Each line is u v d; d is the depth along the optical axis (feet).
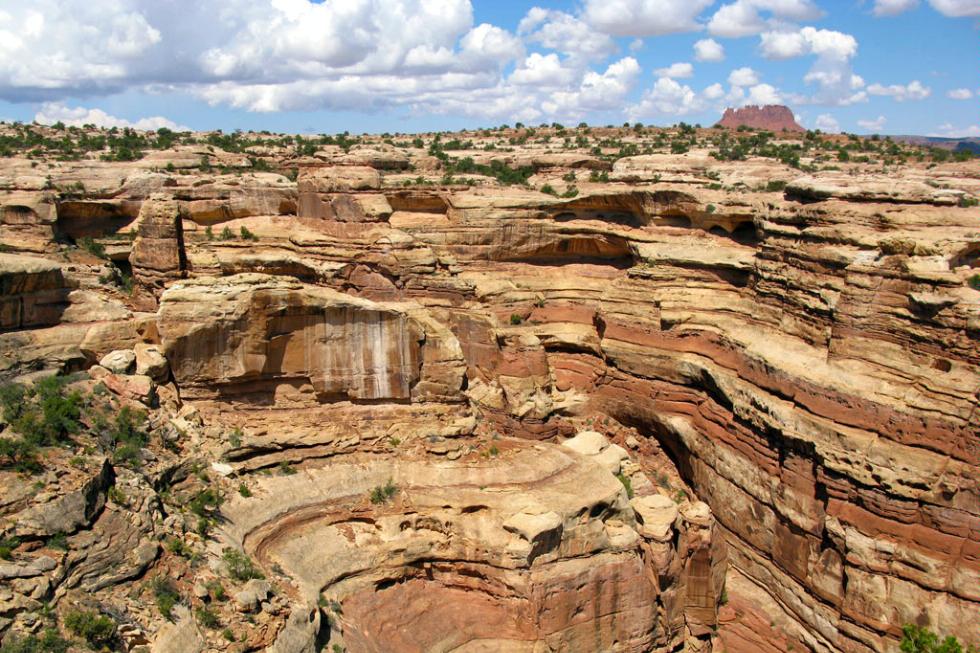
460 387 95.09
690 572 94.58
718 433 111.14
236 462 85.35
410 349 92.63
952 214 97.66
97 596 61.21
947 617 81.87
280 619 67.56
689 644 94.94
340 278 135.13
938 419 84.53
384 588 81.82
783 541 98.02
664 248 130.21
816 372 97.81
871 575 86.48
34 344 86.17
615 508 87.66
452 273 136.05
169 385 87.66
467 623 80.12
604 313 131.34
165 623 61.67
